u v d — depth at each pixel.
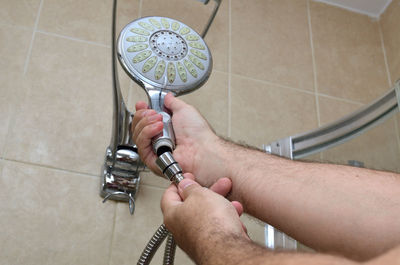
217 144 0.68
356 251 0.50
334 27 1.29
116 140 0.77
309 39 1.24
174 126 0.70
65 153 0.88
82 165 0.87
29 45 0.96
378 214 0.50
